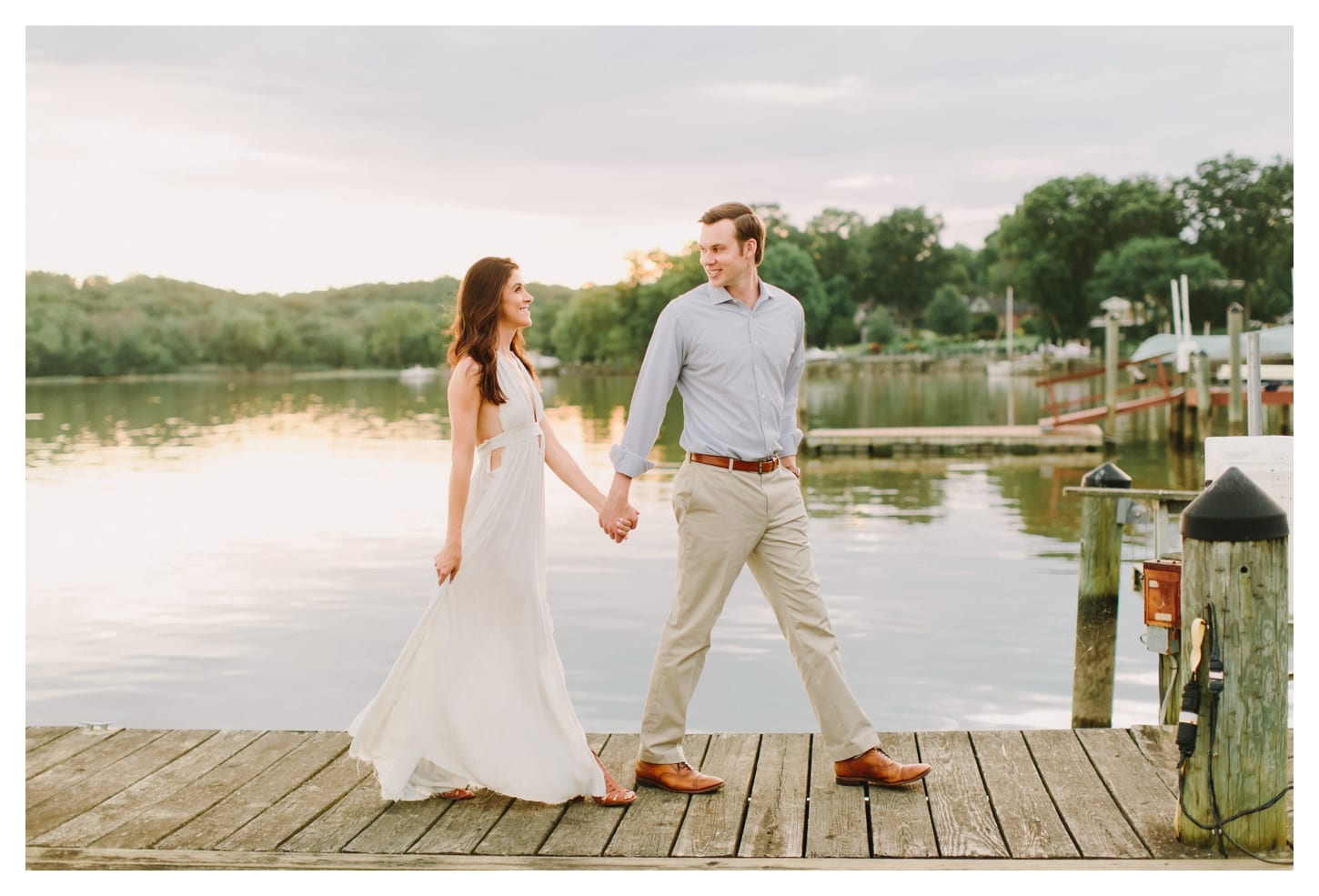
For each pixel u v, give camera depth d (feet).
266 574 37.68
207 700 24.11
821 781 14.02
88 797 13.80
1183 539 12.01
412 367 264.72
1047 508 51.37
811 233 294.46
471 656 13.16
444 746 13.23
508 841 12.45
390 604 33.17
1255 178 254.27
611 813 13.15
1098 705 18.94
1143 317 245.04
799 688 23.86
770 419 13.64
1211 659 11.73
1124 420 108.58
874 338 282.77
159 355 255.70
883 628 29.43
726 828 12.73
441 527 47.37
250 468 70.54
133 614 32.09
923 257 294.05
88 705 23.90
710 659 26.00
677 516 13.79
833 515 49.90
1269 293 250.16
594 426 102.78
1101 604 18.85
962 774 14.19
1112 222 254.27
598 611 31.45
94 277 258.37
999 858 11.94
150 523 49.14
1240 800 11.87
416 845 12.38
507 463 13.24
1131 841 12.25
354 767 14.70
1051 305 255.50
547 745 13.15
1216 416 96.12
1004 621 29.99
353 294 266.77
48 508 53.98
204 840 12.58
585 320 266.16
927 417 116.37
